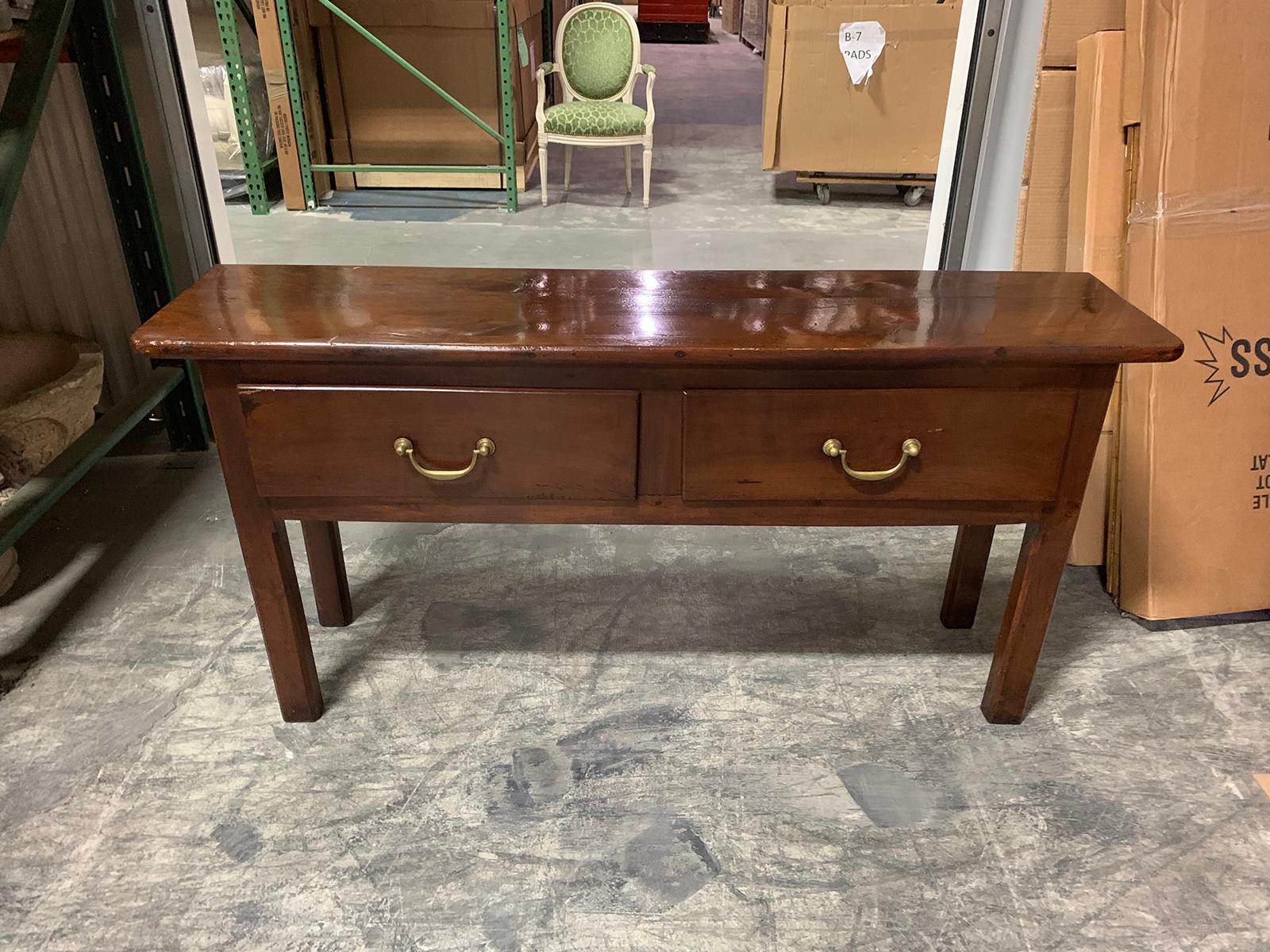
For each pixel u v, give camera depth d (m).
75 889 1.27
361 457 1.30
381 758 1.49
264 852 1.33
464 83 4.52
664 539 2.09
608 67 4.48
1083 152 1.87
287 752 1.50
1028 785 1.45
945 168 2.26
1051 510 1.36
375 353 1.20
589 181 4.96
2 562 1.86
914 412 1.27
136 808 1.39
